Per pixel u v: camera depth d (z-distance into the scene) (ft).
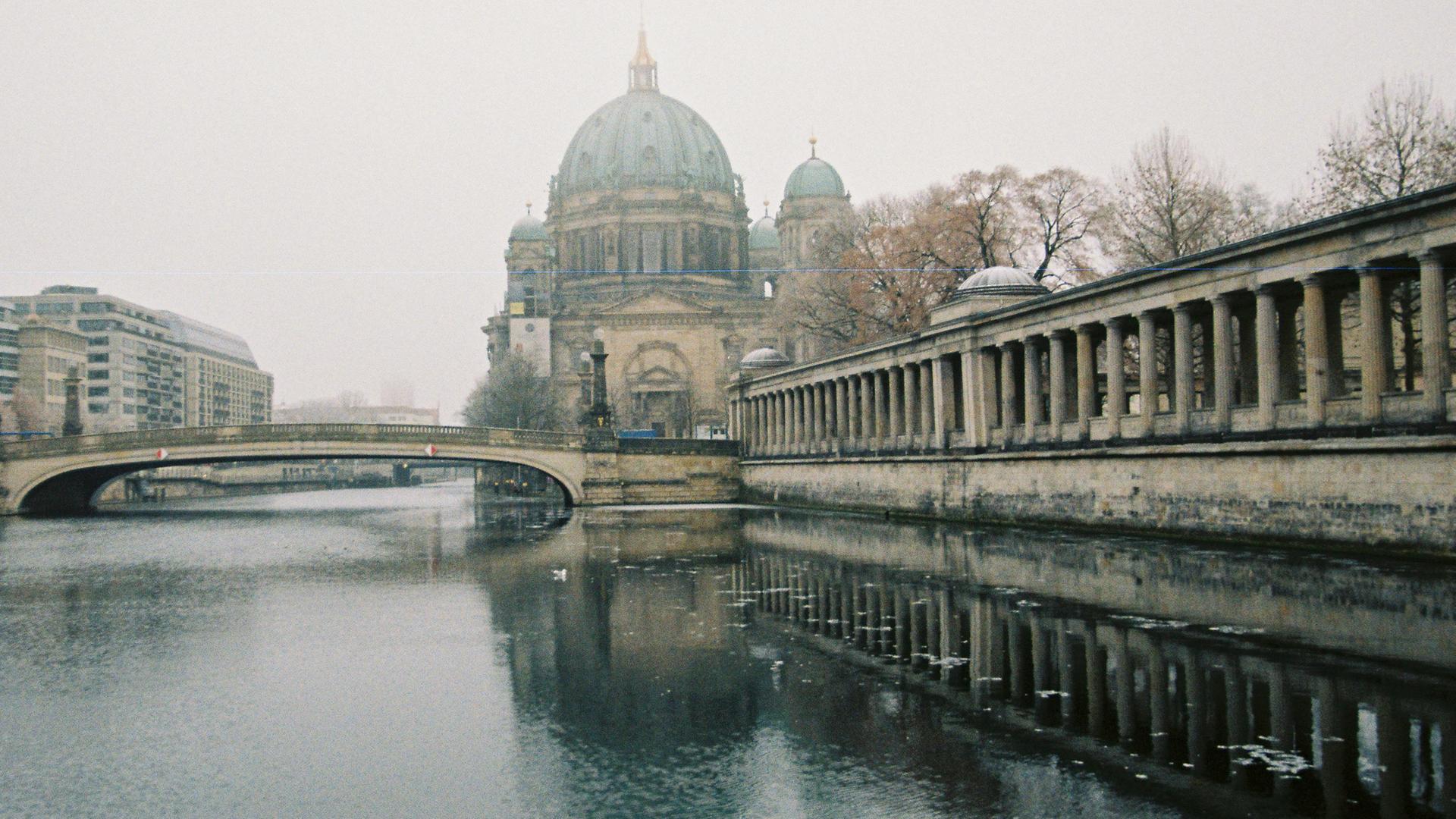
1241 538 135.64
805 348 535.19
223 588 122.83
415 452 307.78
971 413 203.92
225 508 355.15
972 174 308.40
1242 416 143.13
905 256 313.12
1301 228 129.90
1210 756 52.80
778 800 49.21
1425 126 210.38
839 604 100.01
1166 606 90.53
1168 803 47.14
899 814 47.11
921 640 81.71
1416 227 115.96
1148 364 160.56
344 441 305.53
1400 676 65.21
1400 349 208.85
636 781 52.37
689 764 54.54
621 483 326.03
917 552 142.82
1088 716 60.18
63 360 599.16
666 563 139.64
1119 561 121.49
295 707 67.26
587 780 52.70
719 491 339.77
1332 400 128.88
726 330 642.22
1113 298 166.09
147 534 219.41
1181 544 137.49
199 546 184.44
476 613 100.89
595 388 330.13
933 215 312.09
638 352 641.81
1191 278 149.79
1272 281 136.05
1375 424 121.60
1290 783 48.98
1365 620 81.20
